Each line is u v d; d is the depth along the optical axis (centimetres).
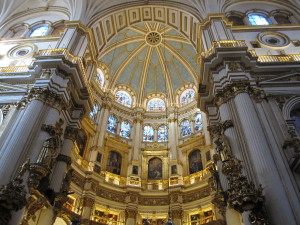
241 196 839
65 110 1508
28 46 1797
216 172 1320
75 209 1909
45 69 1418
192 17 2003
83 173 2067
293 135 1076
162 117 2820
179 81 2988
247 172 966
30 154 1107
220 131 1188
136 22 2350
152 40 2928
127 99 2953
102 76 2817
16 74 1467
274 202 838
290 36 1723
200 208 2011
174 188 2164
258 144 986
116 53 2895
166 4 2138
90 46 1941
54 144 1162
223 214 1304
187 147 2445
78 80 1516
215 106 1466
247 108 1122
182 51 2930
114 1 2145
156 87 3019
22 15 2177
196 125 2605
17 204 920
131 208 2095
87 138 2320
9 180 988
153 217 2119
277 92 1273
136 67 3005
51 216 1299
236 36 1728
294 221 791
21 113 1258
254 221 842
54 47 1750
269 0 2144
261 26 1792
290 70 1373
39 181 1081
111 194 2148
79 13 1936
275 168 927
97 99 2600
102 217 2038
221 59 1359
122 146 2522
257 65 1382
